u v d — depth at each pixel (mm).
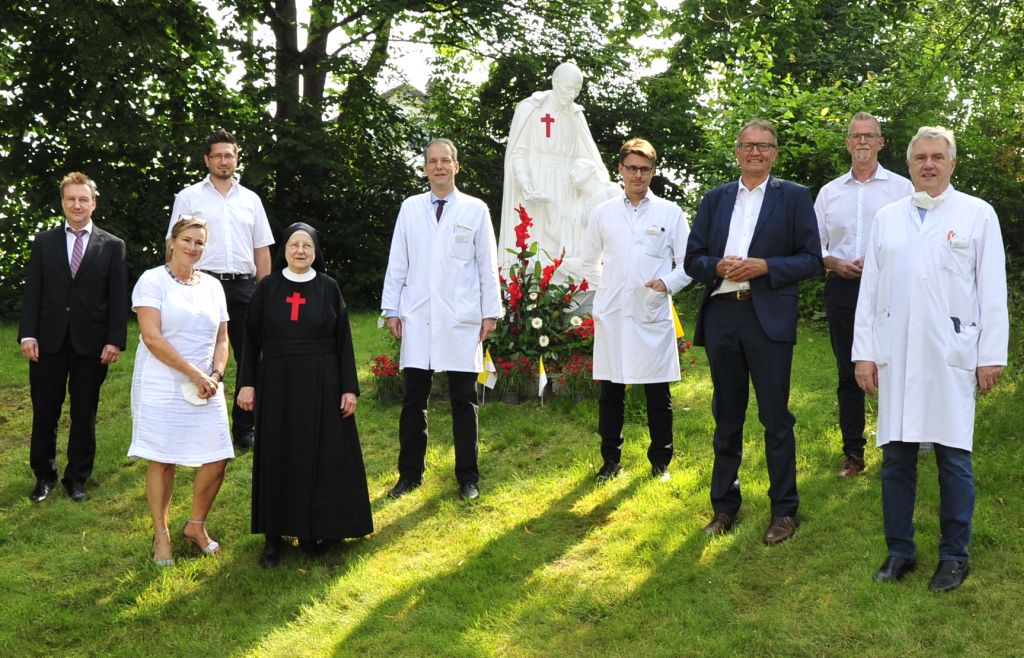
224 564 5199
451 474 6301
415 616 4594
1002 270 4312
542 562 5059
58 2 13742
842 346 5816
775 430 5004
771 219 4973
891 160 11758
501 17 17828
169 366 5137
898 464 4496
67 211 6188
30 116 14812
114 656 4410
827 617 4230
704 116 16297
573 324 7863
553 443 6852
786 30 16500
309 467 5113
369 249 17766
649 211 5949
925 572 4508
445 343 5906
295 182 17219
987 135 12344
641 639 4289
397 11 16484
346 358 5246
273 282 5238
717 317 5098
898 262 4414
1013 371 7316
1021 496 5215
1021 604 4191
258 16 16453
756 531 5090
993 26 10344
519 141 9086
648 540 5152
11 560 5352
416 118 19891
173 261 5266
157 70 15078
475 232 6004
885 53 16688
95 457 6812
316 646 4371
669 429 6066
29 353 6062
